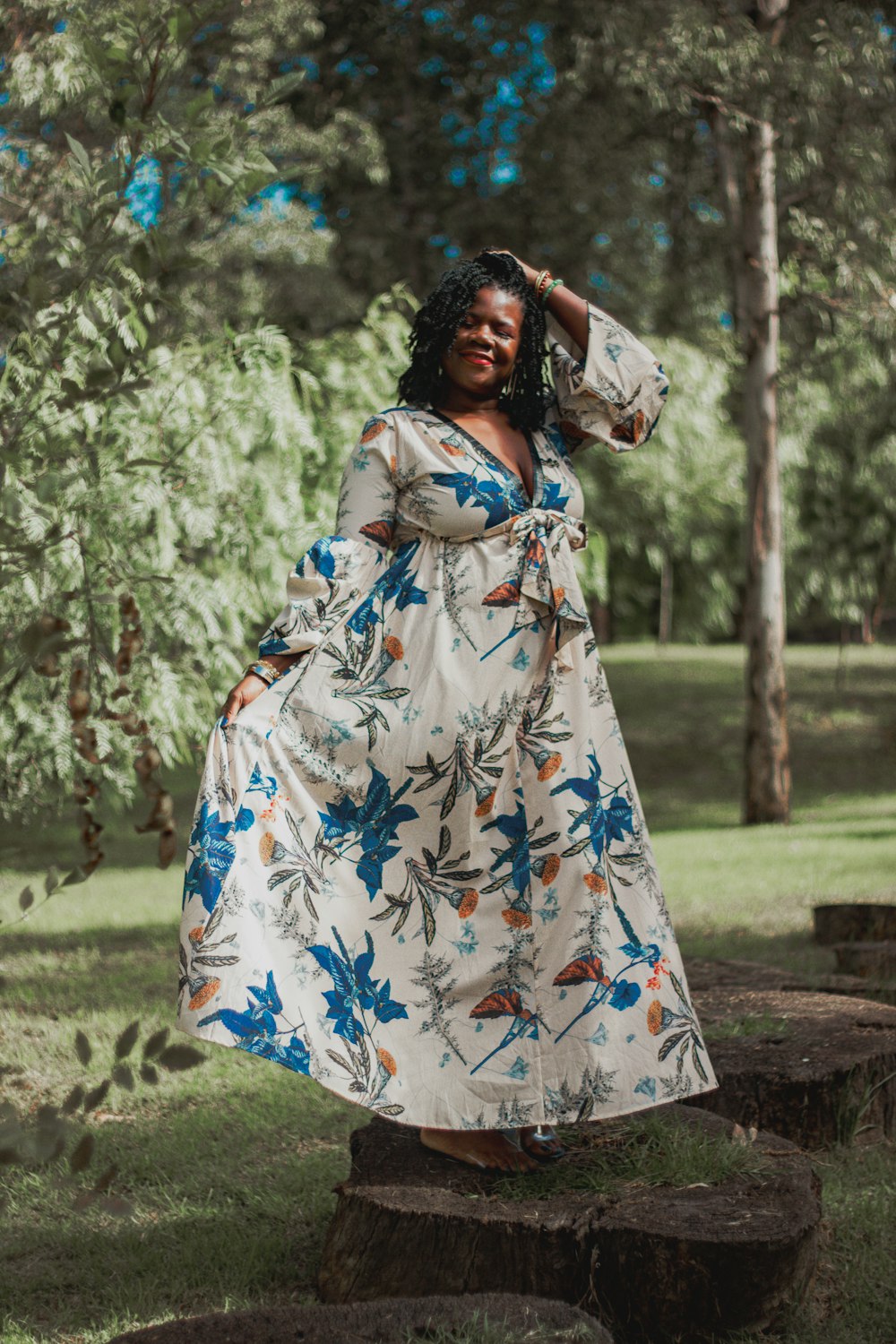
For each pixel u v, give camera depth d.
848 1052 3.71
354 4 17.88
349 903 2.83
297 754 2.86
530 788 2.89
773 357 13.21
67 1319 2.79
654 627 29.56
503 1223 2.56
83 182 1.96
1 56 3.26
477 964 2.82
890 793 15.45
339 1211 2.76
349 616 2.98
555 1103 2.75
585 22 13.50
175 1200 3.45
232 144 1.98
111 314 1.89
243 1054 4.80
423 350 3.09
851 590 19.06
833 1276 2.85
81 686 1.77
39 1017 5.41
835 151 12.43
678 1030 2.82
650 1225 2.53
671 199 18.00
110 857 11.59
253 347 8.01
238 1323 2.16
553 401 3.23
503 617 2.94
